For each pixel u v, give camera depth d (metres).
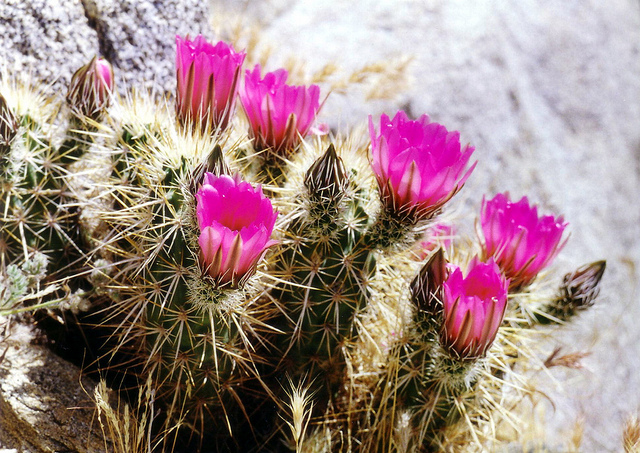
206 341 0.60
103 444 0.62
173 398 0.62
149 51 0.79
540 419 0.80
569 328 0.73
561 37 1.21
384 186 0.61
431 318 0.62
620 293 1.09
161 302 0.59
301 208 0.61
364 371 0.67
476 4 1.12
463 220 0.94
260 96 0.63
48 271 0.66
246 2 1.12
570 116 1.19
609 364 0.99
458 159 0.60
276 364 0.65
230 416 0.65
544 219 0.67
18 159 0.63
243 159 0.63
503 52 1.10
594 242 1.10
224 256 0.56
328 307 0.62
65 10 0.74
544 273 0.73
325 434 0.65
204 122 0.63
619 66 1.31
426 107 0.98
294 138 0.65
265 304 0.62
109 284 0.65
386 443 0.66
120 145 0.64
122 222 0.62
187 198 0.58
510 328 0.66
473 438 0.68
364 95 0.95
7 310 0.60
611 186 1.19
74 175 0.65
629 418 0.73
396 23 1.07
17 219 0.64
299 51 1.01
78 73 0.65
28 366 0.64
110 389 0.62
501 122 1.06
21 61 0.72
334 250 0.62
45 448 0.61
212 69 0.62
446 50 1.04
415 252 0.68
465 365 0.61
